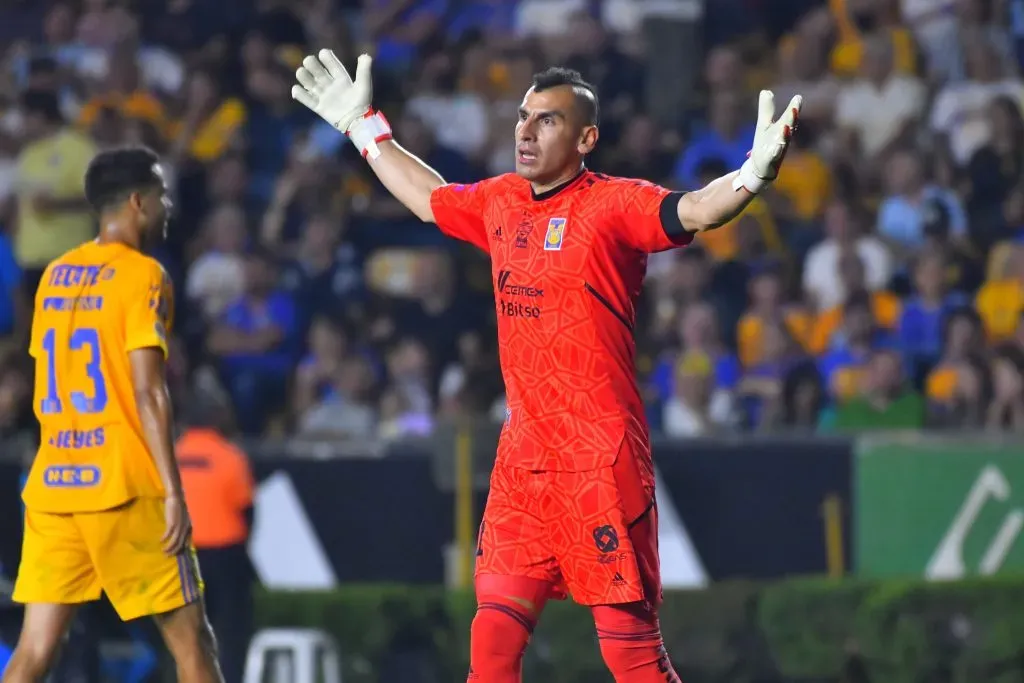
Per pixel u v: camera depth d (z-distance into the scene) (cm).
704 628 3312
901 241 4550
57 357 2089
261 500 3406
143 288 2086
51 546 2086
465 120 4862
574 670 3247
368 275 4322
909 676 3262
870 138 4941
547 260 1828
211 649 2106
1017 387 3941
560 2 5362
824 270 4372
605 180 1842
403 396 3916
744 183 1706
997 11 5234
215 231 4278
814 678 3291
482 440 3362
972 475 3438
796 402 3850
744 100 5059
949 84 5088
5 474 3256
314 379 3978
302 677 3175
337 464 3419
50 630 2089
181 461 3044
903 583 3288
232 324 4172
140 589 2070
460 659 3266
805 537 3456
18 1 5197
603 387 1833
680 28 5053
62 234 4259
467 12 5384
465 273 4403
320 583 3397
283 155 4853
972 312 4075
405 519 3406
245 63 4881
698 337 4066
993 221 4678
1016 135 4828
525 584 1881
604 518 1830
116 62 4734
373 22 5278
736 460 3469
